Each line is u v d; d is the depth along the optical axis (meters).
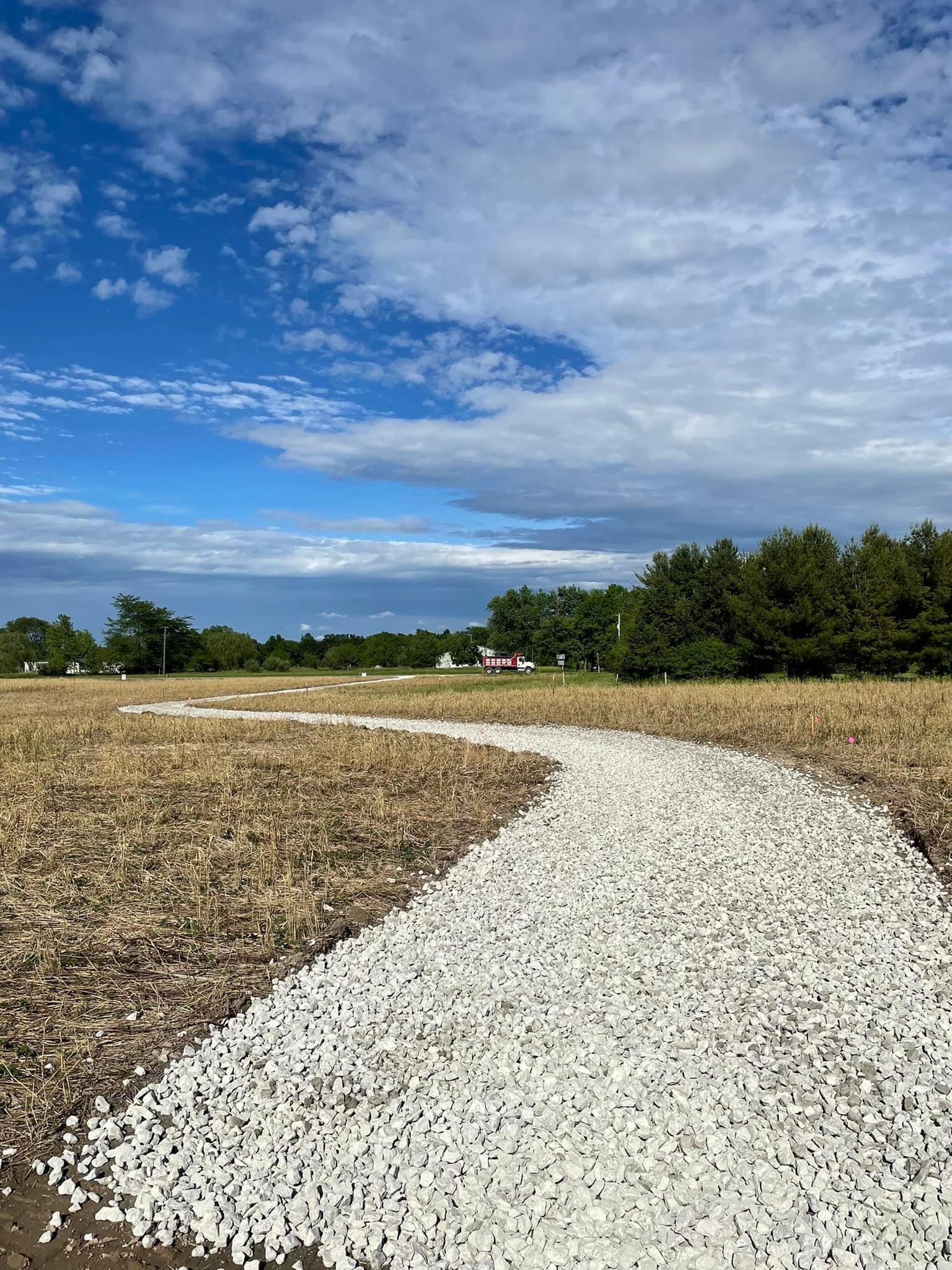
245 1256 3.95
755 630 48.47
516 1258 3.80
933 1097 4.90
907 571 46.53
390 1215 4.11
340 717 33.53
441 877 9.94
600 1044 5.57
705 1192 4.14
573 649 98.88
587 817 12.86
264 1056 5.67
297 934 7.97
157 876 9.77
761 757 18.70
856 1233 3.84
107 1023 6.17
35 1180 4.51
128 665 113.00
